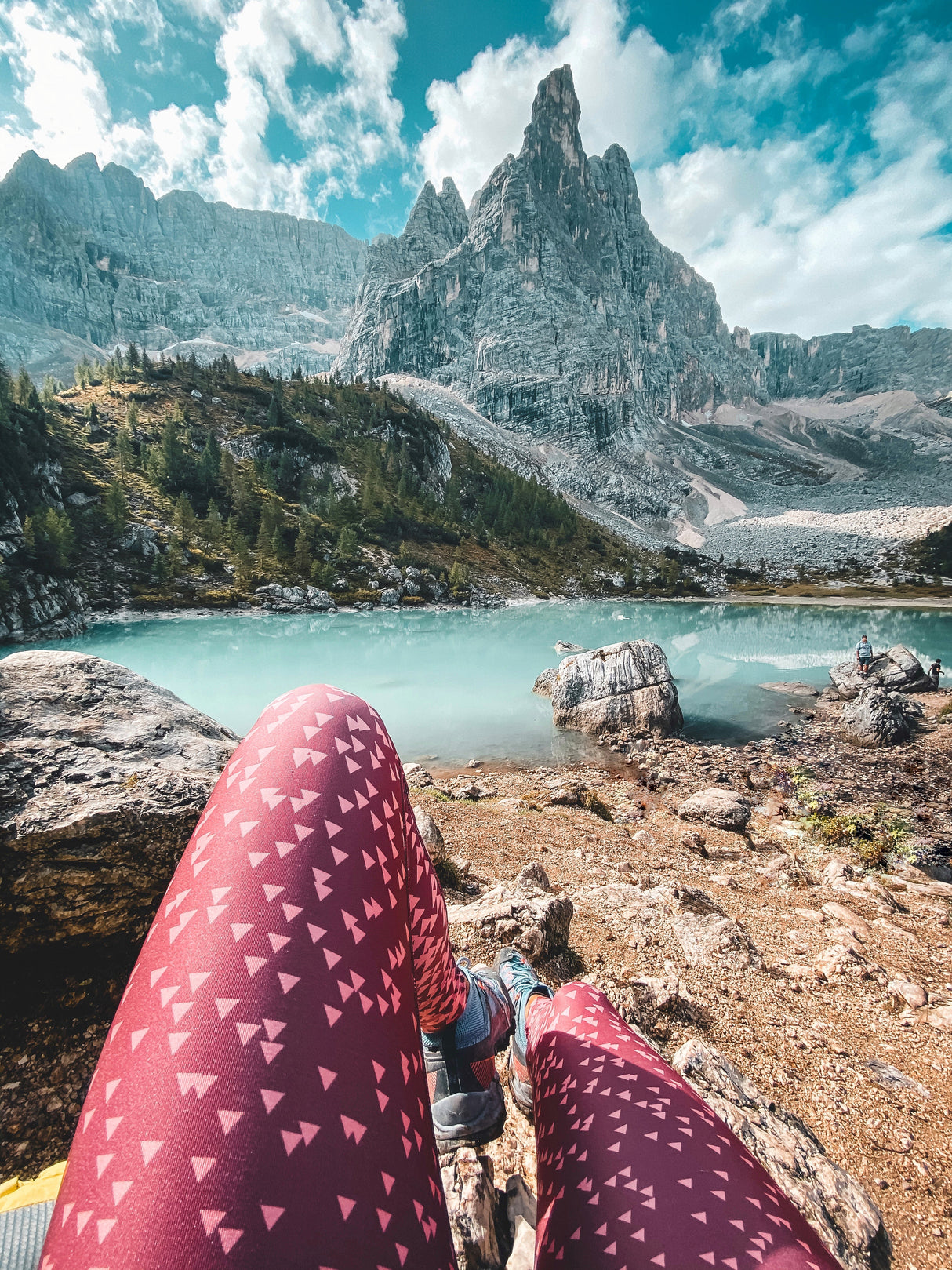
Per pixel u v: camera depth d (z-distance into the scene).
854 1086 2.83
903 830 10.80
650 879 5.95
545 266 191.38
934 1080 2.93
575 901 4.71
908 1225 2.12
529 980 1.59
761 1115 2.40
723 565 106.44
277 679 23.95
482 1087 1.37
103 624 44.72
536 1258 0.81
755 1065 2.92
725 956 3.89
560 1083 0.99
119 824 2.45
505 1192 1.71
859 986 3.88
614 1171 0.78
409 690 23.09
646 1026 3.07
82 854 2.38
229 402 97.75
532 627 45.62
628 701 18.25
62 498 58.16
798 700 22.81
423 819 5.30
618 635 40.72
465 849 6.24
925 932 5.34
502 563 84.44
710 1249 0.65
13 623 36.72
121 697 3.15
